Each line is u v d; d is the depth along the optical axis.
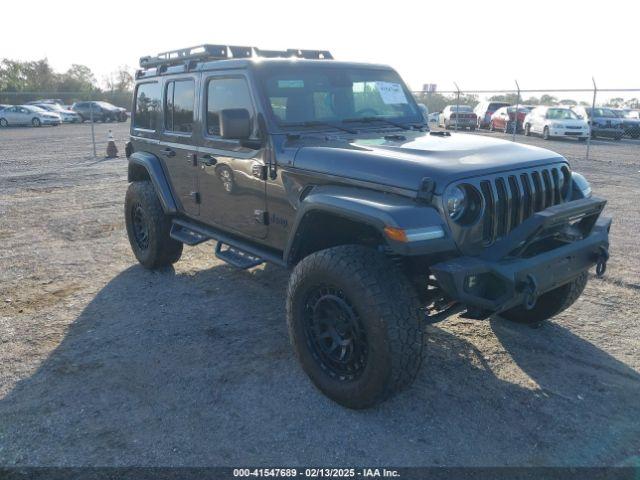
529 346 4.23
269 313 4.90
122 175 13.13
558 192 3.79
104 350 4.21
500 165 3.38
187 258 6.52
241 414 3.38
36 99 51.19
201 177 4.90
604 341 4.30
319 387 3.52
